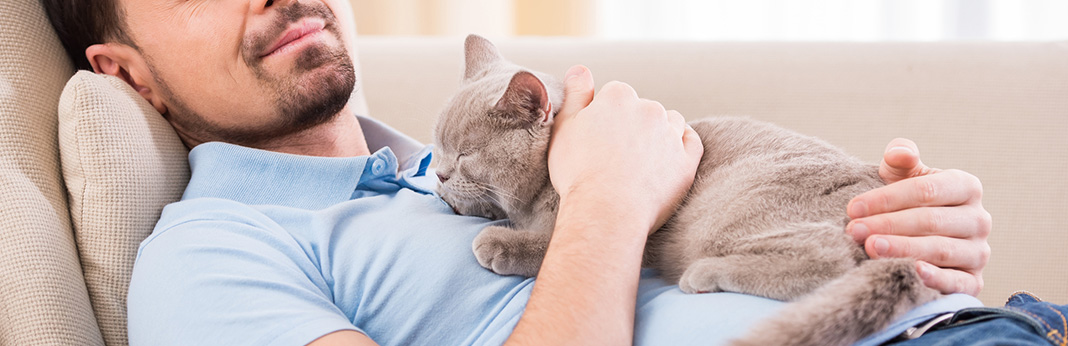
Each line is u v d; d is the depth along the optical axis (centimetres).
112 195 117
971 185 105
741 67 184
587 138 113
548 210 125
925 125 175
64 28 137
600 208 103
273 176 126
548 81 131
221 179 124
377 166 131
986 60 178
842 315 86
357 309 109
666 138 115
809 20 289
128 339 110
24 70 126
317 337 92
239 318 95
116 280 117
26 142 120
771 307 94
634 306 99
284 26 130
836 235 99
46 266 110
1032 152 171
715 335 90
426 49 198
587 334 92
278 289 100
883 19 282
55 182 122
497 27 313
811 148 117
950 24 276
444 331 105
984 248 104
